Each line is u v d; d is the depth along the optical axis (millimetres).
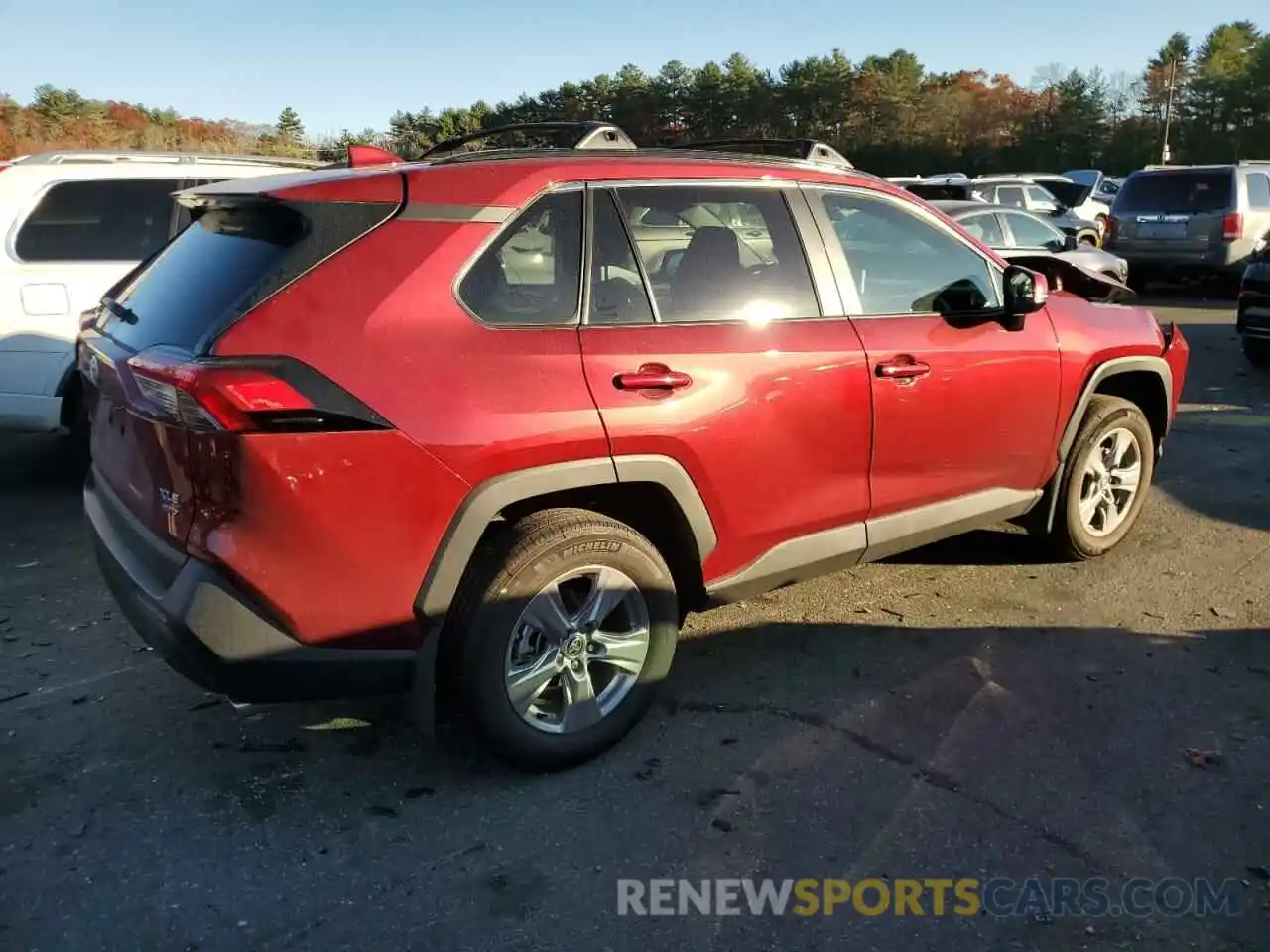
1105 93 65812
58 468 6777
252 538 2703
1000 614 4465
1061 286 6062
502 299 3064
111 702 3754
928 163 66375
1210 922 2631
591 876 2818
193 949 2547
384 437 2783
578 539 3156
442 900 2723
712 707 3703
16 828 3012
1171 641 4188
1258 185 14617
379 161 3594
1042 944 2562
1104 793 3164
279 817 3074
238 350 2680
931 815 3068
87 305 5922
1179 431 7590
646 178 3414
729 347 3414
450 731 3531
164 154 6426
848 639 4242
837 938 2590
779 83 74188
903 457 3955
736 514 3508
